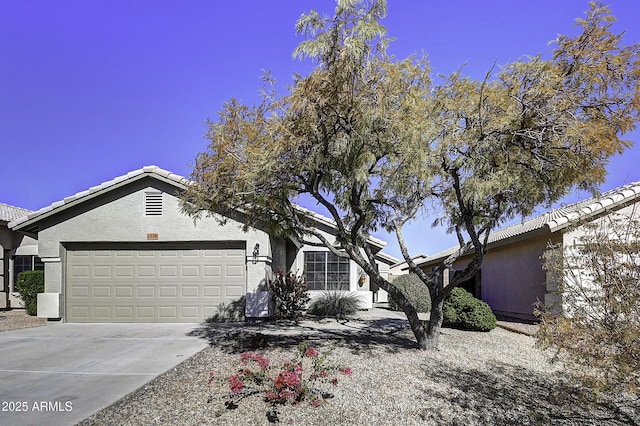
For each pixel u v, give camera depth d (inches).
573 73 291.9
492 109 296.0
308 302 634.8
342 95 285.0
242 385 209.5
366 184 329.7
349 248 357.4
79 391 244.8
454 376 277.1
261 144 302.8
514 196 352.2
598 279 192.5
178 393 236.5
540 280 542.3
